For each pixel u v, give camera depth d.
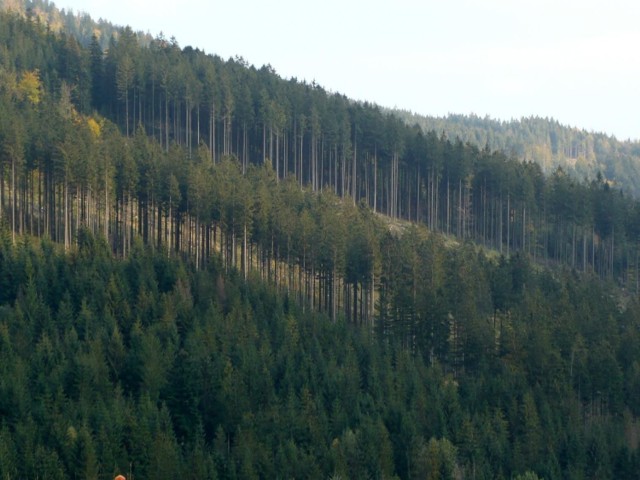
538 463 153.62
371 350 180.50
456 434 154.50
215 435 148.88
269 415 147.62
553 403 177.88
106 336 162.25
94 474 125.56
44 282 180.50
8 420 136.00
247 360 161.50
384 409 156.12
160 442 130.75
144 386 151.88
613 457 161.25
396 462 148.00
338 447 140.62
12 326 162.12
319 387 161.12
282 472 134.38
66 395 145.50
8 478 120.00
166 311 173.38
